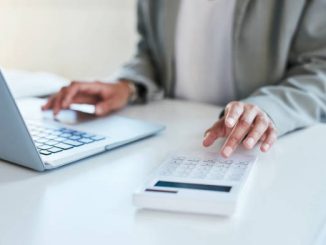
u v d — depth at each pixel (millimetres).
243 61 979
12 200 467
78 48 1564
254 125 633
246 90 998
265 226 405
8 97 485
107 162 586
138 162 584
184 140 684
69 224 413
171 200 428
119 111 905
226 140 623
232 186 457
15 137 528
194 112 888
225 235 389
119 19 1486
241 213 430
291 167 559
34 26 1610
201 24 1028
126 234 393
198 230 398
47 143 623
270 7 929
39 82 1069
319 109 801
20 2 1607
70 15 1544
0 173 547
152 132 700
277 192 479
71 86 878
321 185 500
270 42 952
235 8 943
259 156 599
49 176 537
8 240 385
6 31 1656
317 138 696
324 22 898
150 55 1151
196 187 454
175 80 1118
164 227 404
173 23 1058
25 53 1651
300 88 827
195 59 1062
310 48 930
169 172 499
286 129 701
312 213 431
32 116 786
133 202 440
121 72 1054
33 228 405
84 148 603
